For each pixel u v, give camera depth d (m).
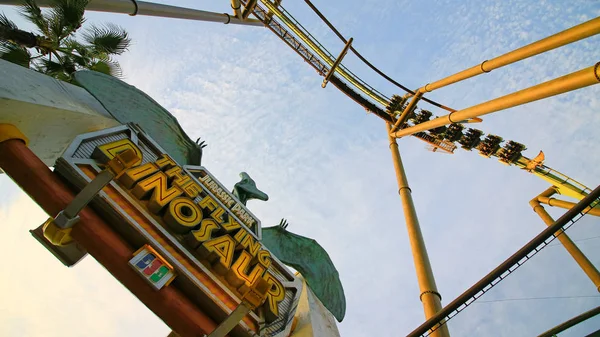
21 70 13.97
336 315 17.05
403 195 22.11
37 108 13.11
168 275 11.62
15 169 11.16
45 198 11.04
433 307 15.09
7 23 18.97
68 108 14.34
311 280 17.56
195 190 15.73
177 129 19.20
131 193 13.54
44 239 11.45
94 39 23.02
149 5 20.73
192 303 11.88
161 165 15.76
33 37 19.77
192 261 12.80
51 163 15.89
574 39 16.88
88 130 15.89
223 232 15.49
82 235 10.86
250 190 21.41
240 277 13.57
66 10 19.78
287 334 14.51
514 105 19.03
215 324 11.61
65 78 21.56
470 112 22.39
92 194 10.46
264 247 17.30
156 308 10.99
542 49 18.39
